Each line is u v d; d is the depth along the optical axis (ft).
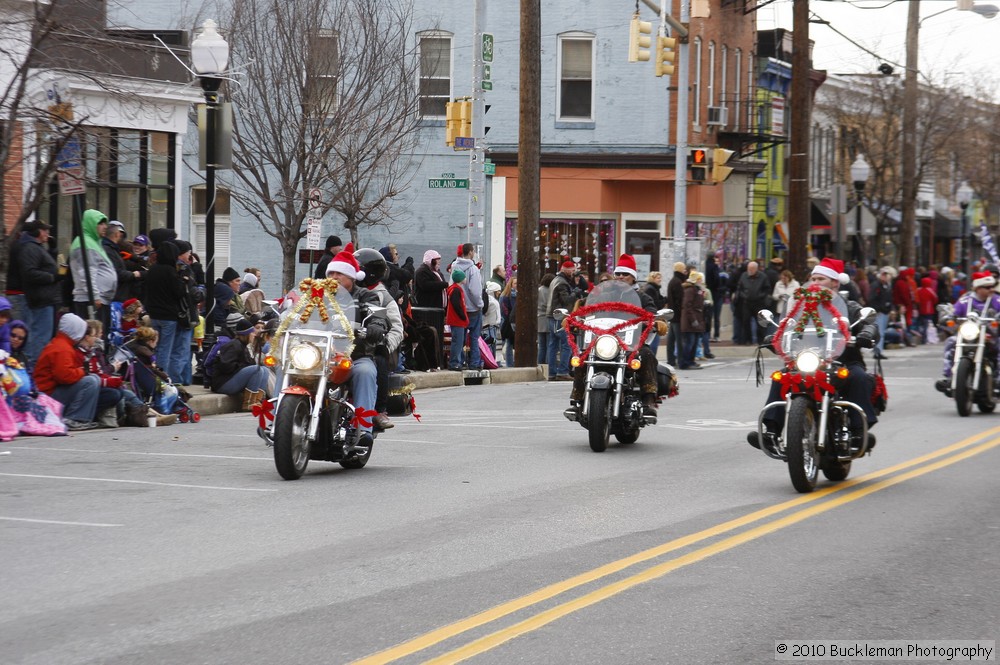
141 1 135.23
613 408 55.06
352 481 45.55
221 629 25.95
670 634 25.84
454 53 141.18
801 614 27.58
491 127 142.72
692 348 103.71
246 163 106.63
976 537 36.27
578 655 24.29
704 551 33.86
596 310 55.62
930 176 200.95
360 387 46.65
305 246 136.56
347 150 107.34
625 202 146.00
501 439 59.16
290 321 45.42
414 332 86.63
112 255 66.39
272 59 105.09
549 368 96.73
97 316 65.82
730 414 70.85
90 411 58.95
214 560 32.40
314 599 28.43
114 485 43.80
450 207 142.00
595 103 144.87
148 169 92.02
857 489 44.88
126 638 25.26
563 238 144.66
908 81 161.27
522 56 96.22
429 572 31.22
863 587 30.07
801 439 42.88
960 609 28.27
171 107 92.32
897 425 65.16
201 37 73.97
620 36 144.05
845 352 45.75
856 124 187.62
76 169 63.52
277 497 41.81
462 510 39.86
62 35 64.03
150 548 33.81
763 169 164.45
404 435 60.54
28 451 51.83
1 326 56.39
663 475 47.96
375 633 25.68
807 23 126.21
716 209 155.02
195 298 73.56
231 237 137.28
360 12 109.09
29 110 63.98
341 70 106.42
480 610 27.55
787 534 36.45
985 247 80.89
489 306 95.91
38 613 27.14
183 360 68.90
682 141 112.88
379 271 48.14
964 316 70.28
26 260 61.82
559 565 32.04
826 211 192.03
